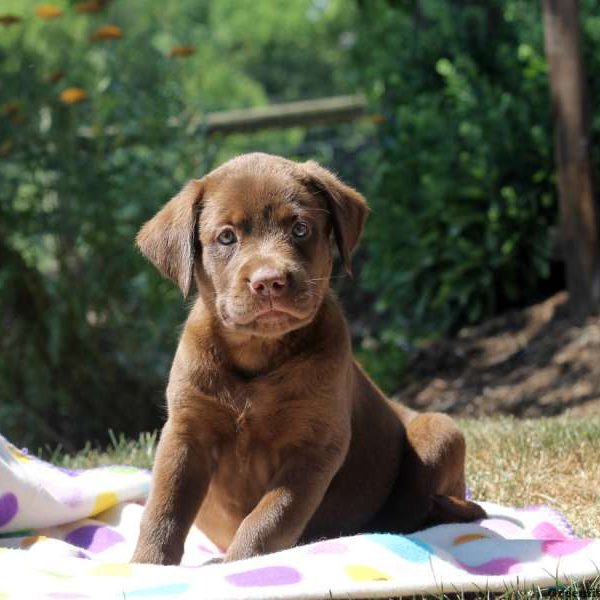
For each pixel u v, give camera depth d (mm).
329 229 5039
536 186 11906
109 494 5527
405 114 12570
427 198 12289
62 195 11492
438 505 5355
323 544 4348
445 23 12906
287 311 4559
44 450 11344
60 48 11914
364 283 12984
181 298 11484
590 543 4566
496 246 11883
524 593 4094
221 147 13008
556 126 11109
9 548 4781
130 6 23734
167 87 11914
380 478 5449
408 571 4215
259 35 38125
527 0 12539
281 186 4859
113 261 11469
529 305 12125
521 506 5918
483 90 12180
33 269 11531
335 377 4812
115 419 11578
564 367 10758
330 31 37875
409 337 12484
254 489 4922
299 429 4785
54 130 11539
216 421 4820
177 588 3898
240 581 3969
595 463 6352
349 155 15906
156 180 11578
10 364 11555
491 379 11078
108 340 11625
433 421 5617
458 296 12117
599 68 11820
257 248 4699
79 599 3758
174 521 4699
